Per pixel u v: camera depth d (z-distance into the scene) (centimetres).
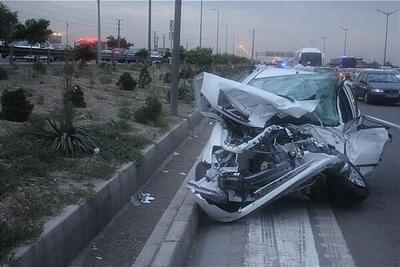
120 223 654
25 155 724
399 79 2906
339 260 572
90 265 518
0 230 442
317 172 678
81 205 555
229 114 726
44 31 4166
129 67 4138
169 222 632
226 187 675
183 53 4816
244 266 556
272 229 675
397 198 831
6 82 1780
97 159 771
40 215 514
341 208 767
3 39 3547
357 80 3045
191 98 1961
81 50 3697
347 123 783
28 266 430
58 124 925
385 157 1179
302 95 827
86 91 1800
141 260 520
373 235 655
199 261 575
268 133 684
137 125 1187
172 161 1059
